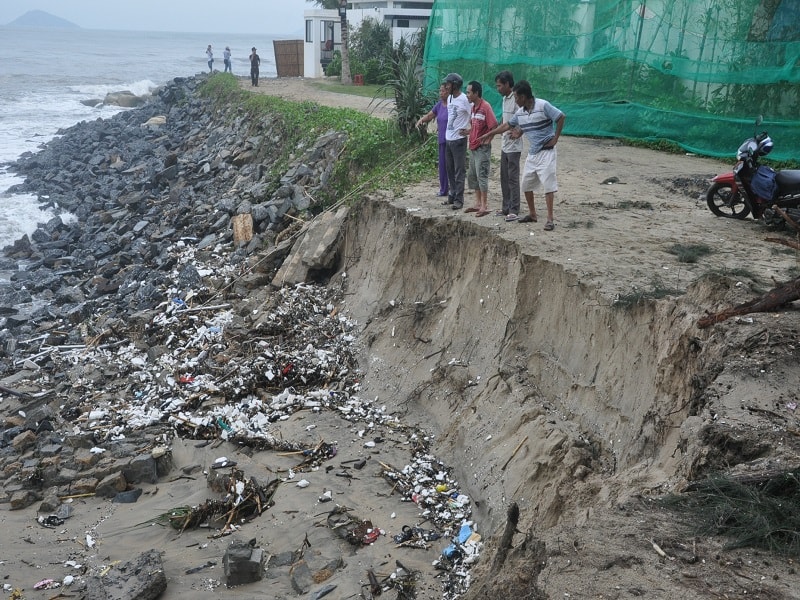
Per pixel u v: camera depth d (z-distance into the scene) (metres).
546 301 9.32
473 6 21.47
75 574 7.87
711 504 4.95
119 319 14.80
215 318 14.00
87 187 26.91
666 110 17.48
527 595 4.45
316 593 7.16
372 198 14.00
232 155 24.42
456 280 11.26
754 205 10.83
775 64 15.28
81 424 11.12
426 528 8.11
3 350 14.30
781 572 4.29
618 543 4.64
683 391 6.95
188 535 8.51
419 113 16.47
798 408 5.77
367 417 10.53
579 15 19.16
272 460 9.78
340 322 12.97
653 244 9.96
